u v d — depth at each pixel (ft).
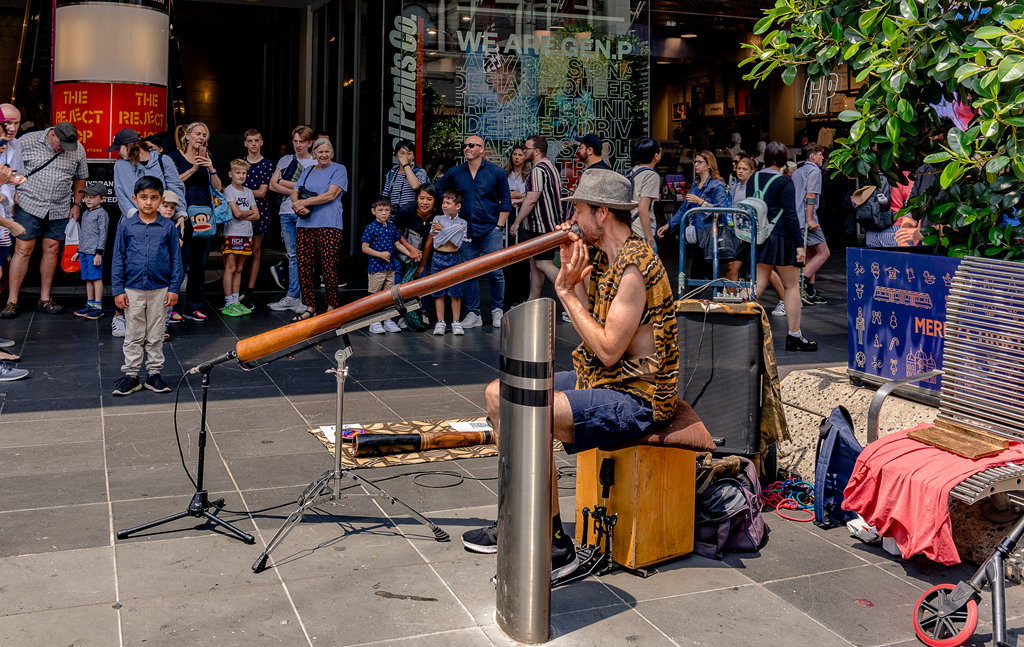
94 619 10.43
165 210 20.63
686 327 14.88
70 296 32.53
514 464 9.99
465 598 11.19
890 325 15.56
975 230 14.87
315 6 50.67
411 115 40.11
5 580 11.32
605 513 12.12
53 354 24.04
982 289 12.64
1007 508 12.41
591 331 11.24
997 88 12.85
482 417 19.13
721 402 14.74
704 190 33.22
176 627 10.30
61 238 29.58
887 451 12.28
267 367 23.41
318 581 11.57
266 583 11.48
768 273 26.00
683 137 60.44
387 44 39.83
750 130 55.77
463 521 13.69
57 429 17.66
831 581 11.96
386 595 11.23
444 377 22.84
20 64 44.96
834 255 50.88
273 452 16.62
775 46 16.21
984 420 12.46
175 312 28.99
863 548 13.10
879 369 15.84
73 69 32.58
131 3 32.48
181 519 13.46
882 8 14.60
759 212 24.44
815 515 13.85
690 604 11.21
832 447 13.79
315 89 51.01
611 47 40.68
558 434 11.32
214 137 61.82
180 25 64.85
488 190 29.27
